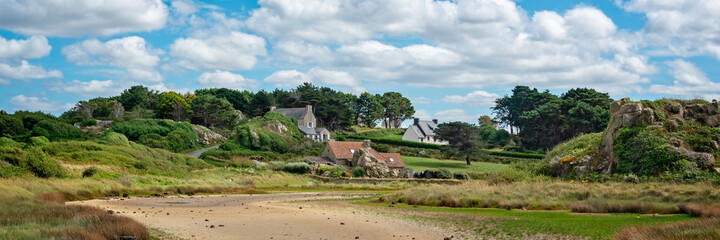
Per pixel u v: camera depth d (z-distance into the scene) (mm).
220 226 22406
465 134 94312
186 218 25156
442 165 90812
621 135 41469
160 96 147750
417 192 38812
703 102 44000
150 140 89250
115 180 45688
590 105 114125
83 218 19906
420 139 136375
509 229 20578
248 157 84688
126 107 143500
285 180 64250
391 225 23141
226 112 124562
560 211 27234
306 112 136875
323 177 67938
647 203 25312
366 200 39844
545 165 47250
